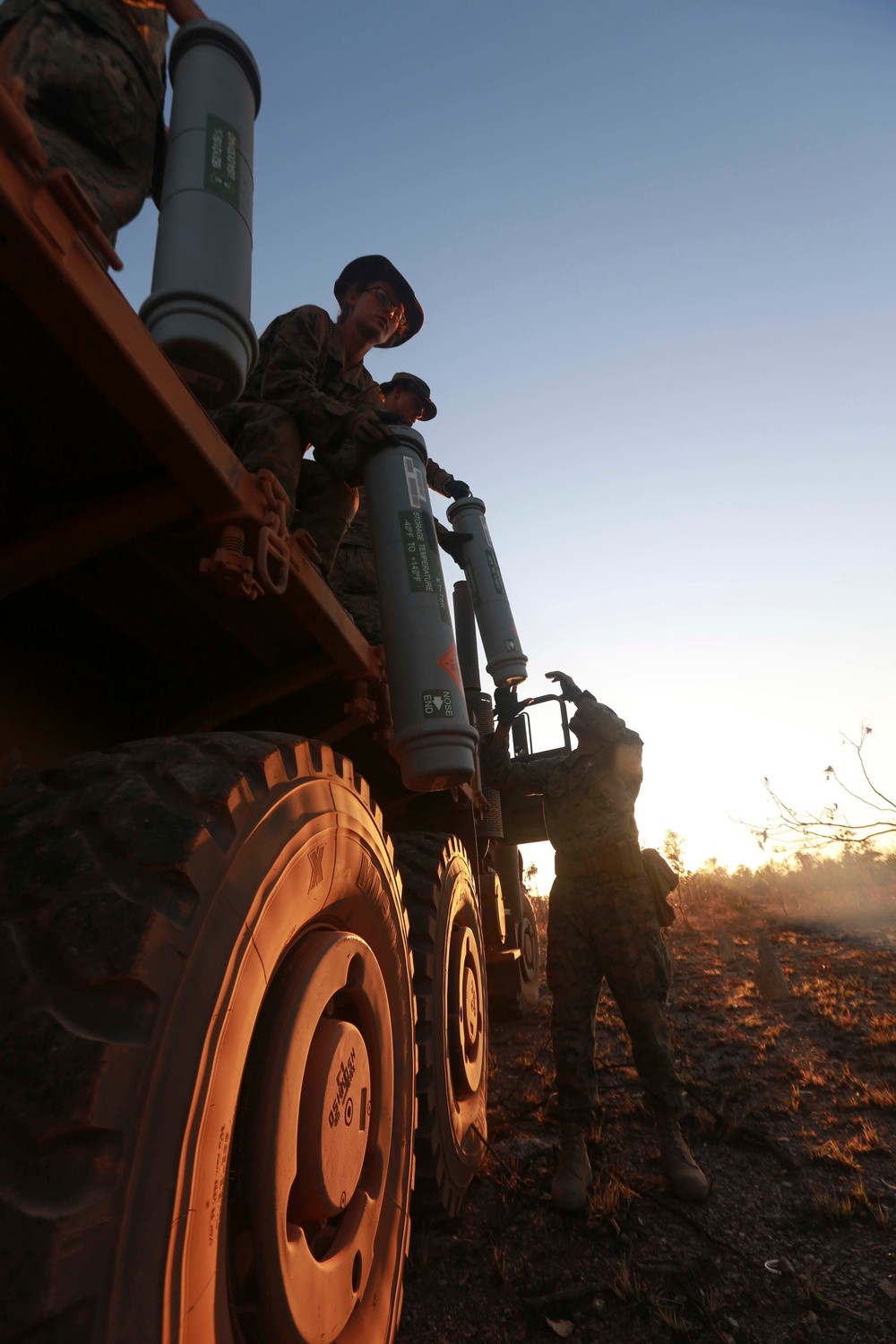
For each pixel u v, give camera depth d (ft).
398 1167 5.65
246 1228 3.77
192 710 6.70
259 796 3.88
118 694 6.20
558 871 9.99
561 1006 9.29
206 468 4.02
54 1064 2.58
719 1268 6.76
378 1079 5.15
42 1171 2.44
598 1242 7.32
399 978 6.05
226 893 3.36
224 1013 3.14
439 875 8.73
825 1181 8.67
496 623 11.39
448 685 6.43
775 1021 16.85
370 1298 4.93
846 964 24.11
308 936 4.56
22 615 5.21
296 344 7.06
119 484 4.39
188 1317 2.68
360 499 10.41
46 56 4.01
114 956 2.85
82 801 3.54
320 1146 4.00
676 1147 8.50
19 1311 2.20
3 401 3.78
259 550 4.53
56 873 3.16
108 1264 2.40
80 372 3.56
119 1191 2.50
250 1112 3.75
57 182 2.76
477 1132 8.76
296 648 6.46
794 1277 6.62
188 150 4.84
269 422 6.46
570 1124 8.63
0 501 4.44
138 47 4.54
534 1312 6.16
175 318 4.50
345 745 8.52
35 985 2.79
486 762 11.30
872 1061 13.23
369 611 9.67
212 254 4.61
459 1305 6.29
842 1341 5.72
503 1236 7.45
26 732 5.01
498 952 15.48
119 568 5.23
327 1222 4.70
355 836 5.04
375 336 10.52
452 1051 8.49
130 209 4.57
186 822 3.41
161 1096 2.75
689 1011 18.45
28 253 2.81
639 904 9.33
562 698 11.29
